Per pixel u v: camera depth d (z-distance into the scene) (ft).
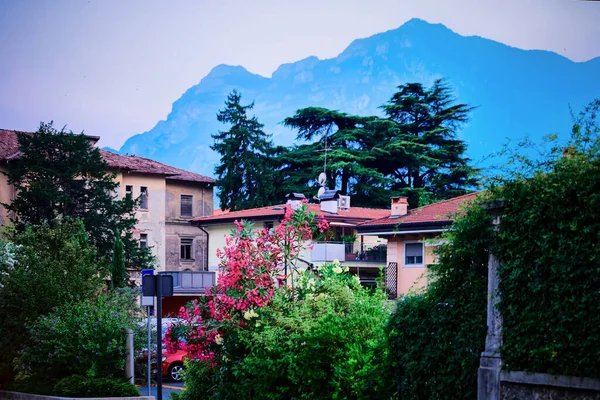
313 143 202.28
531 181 31.04
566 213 29.17
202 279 143.64
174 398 53.01
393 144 184.03
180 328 51.11
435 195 180.14
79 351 62.80
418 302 35.70
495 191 32.04
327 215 154.81
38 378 65.72
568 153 30.71
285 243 51.39
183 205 193.98
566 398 28.58
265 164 221.66
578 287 28.35
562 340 28.71
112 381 60.95
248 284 49.24
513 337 30.53
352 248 153.69
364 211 169.48
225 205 227.61
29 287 69.46
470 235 32.83
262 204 207.00
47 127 147.13
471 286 33.04
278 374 43.93
